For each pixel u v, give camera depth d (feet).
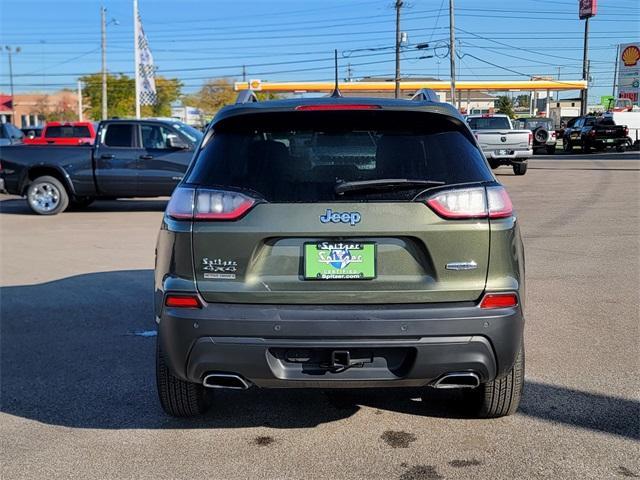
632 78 189.67
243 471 11.50
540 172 76.95
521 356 12.31
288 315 10.72
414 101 12.03
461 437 12.59
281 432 13.01
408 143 11.59
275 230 10.81
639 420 13.10
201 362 11.00
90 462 11.93
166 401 13.03
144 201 56.18
